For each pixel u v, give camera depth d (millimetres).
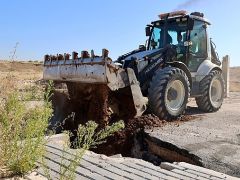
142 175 3812
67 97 7883
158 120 7266
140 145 6512
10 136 3203
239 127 7152
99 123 6922
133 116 7117
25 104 3227
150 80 7934
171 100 7840
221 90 9844
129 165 4227
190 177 3881
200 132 6582
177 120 7863
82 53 7301
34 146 3238
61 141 5004
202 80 9281
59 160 4031
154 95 7453
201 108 9516
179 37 8875
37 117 3211
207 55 9445
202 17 9242
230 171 4574
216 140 5965
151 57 8023
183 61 8789
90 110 7148
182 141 5828
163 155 5879
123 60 8047
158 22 9195
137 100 7043
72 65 7527
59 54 8062
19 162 3180
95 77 6922
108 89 7004
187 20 8648
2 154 3186
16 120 3150
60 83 8219
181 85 7961
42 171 3467
